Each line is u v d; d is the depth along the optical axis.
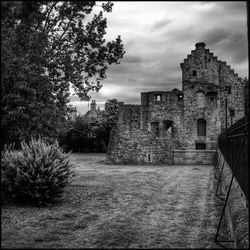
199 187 18.38
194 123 43.41
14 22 10.55
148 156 36.81
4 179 12.52
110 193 16.09
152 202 13.93
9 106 11.08
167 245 8.19
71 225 10.08
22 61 10.89
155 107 44.38
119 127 38.16
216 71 45.75
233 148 13.02
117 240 8.61
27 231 9.35
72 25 14.70
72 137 58.12
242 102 45.44
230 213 8.74
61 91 15.01
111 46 15.36
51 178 12.77
